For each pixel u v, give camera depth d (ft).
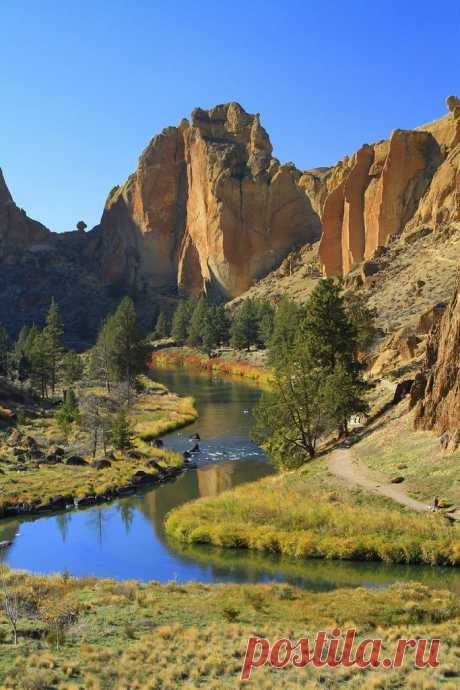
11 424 301.43
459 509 147.54
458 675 76.13
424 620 101.30
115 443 241.96
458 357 181.88
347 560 140.97
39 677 70.95
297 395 213.46
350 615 101.91
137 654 81.71
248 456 243.81
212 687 71.72
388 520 146.10
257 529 155.02
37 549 155.74
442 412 182.09
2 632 85.92
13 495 188.96
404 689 71.92
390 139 602.85
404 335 311.88
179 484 209.15
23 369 432.25
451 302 194.90
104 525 172.24
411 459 175.42
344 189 648.79
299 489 173.37
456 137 581.94
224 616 99.66
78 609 99.35
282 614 103.04
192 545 155.84
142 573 138.62
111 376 408.46
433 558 135.54
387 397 239.50
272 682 73.77
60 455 240.73
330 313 234.79
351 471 180.45
